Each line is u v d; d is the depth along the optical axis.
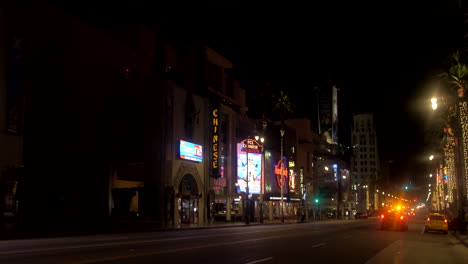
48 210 42.09
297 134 104.00
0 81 36.28
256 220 67.50
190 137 54.69
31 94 40.62
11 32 37.50
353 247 22.48
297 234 32.03
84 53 47.38
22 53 38.41
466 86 43.06
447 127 57.38
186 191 54.09
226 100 66.44
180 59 60.09
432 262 16.94
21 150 38.25
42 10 41.84
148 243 21.47
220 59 66.19
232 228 44.38
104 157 49.88
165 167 49.44
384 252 20.34
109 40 50.97
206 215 56.84
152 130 49.97
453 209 71.06
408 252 20.83
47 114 42.59
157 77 50.91
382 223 42.09
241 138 69.56
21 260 13.77
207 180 57.78
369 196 190.25
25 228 32.59
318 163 111.44
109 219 41.31
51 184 42.78
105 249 17.83
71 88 45.72
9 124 36.78
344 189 134.25
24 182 38.28
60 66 44.25
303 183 88.81
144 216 45.94
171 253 16.56
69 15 45.53
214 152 58.62
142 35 56.06
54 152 43.28
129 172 54.75
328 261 16.02
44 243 21.75
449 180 74.00
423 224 63.88
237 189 64.19
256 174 67.50
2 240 25.02
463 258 18.98
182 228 42.06
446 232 40.75
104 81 50.41
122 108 51.16
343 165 136.88
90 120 48.41
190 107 54.94
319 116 146.12
